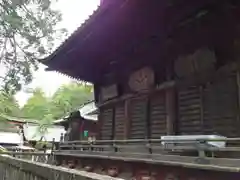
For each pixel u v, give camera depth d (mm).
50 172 3350
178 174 6387
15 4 14086
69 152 12508
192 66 7699
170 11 7148
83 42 9484
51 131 40375
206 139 5445
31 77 15969
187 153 7074
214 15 6793
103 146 9719
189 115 7648
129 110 10547
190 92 7723
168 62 8695
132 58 10406
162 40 8578
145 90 9633
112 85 11906
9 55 15273
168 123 8219
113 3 6730
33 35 15273
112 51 10594
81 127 23203
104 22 7887
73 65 12102
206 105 7117
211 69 7055
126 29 8500
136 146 8023
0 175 7625
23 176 4828
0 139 37500
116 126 11461
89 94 60625
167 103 8422
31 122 41281
